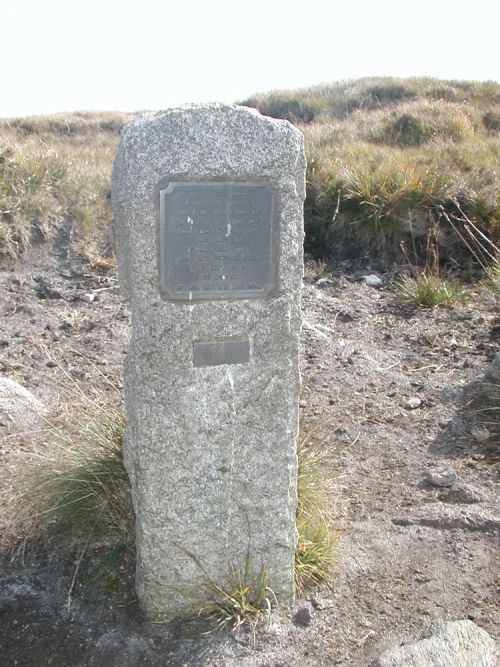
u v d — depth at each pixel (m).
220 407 2.59
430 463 4.12
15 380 4.93
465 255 7.50
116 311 6.29
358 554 3.32
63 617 2.89
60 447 3.60
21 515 3.37
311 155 8.66
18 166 8.01
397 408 4.75
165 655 2.69
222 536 2.76
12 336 5.69
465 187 7.92
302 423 4.05
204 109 2.33
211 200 2.40
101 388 4.87
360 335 5.93
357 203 7.85
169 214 2.38
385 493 3.84
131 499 3.18
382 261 7.59
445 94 16.89
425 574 3.19
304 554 3.13
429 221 7.71
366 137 11.29
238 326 2.52
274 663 2.68
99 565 3.15
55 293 6.55
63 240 7.42
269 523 2.78
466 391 4.85
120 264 2.54
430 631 2.79
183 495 2.67
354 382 5.09
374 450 4.28
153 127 2.30
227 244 2.45
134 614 2.88
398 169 8.11
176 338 2.49
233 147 2.36
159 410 2.55
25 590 3.04
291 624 2.85
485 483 3.87
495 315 6.16
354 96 17.45
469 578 3.17
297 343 2.59
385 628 2.87
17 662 2.69
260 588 2.85
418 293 6.52
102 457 3.32
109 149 11.35
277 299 2.53
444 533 3.46
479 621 2.92
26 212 7.44
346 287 6.96
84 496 3.20
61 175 8.19
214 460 2.65
